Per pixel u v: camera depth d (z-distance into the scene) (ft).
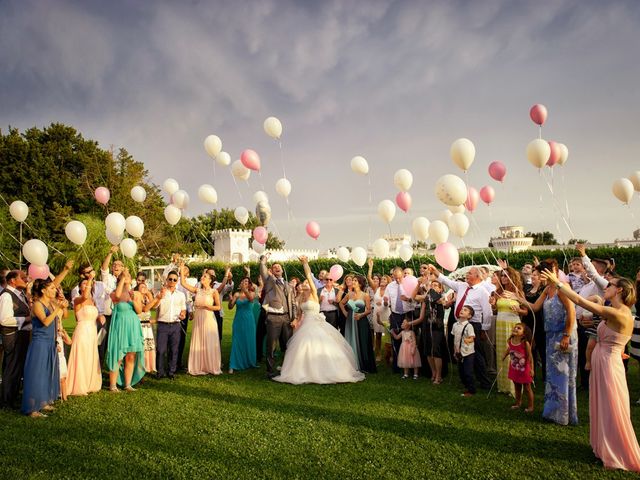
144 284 26.03
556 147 25.25
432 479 12.31
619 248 60.39
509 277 21.38
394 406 19.22
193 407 19.19
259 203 30.17
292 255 121.39
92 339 21.90
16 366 19.33
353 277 28.35
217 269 112.47
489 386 22.24
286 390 22.11
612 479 12.25
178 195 31.86
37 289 18.29
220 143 30.96
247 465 13.30
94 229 86.89
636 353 19.70
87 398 20.74
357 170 30.07
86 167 109.81
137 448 14.65
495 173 26.89
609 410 13.21
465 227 23.57
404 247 31.01
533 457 13.73
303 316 26.02
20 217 25.04
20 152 99.81
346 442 15.05
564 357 16.57
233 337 27.63
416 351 24.76
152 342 26.68
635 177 25.38
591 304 13.55
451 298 26.03
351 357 25.52
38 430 16.35
